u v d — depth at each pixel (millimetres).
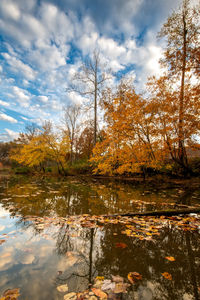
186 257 1599
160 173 10938
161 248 1768
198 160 10430
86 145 24812
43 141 17391
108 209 3451
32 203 3922
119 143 10086
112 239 1972
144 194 5500
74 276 1257
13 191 5785
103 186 7707
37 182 9508
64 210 3338
